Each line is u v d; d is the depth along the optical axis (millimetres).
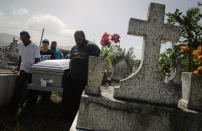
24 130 2738
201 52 2498
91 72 2338
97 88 2352
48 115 3631
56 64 3727
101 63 2322
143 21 2508
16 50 18547
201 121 2270
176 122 2273
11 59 16922
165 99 2424
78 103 3416
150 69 2441
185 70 4062
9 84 3816
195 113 2268
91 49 3293
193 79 2428
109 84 11430
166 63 5969
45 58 4938
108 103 2240
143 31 2498
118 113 2246
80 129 2211
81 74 3260
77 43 3377
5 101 3758
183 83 2672
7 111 3486
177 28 2518
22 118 3234
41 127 2932
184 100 2582
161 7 2527
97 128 2232
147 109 2262
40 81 3646
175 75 4070
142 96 2416
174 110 2275
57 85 3586
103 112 2240
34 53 4000
